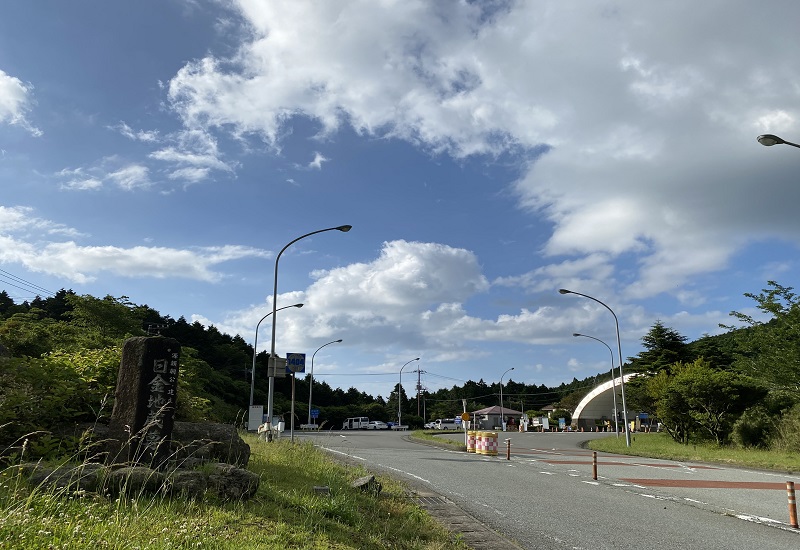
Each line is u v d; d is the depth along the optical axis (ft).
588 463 70.18
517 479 50.96
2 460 22.79
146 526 17.19
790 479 54.80
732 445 102.01
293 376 86.58
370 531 24.29
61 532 15.37
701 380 106.11
